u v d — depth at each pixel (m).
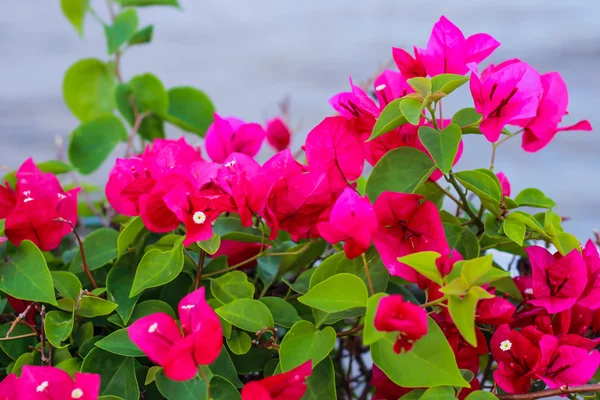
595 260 0.97
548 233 0.98
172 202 0.95
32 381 0.89
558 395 0.93
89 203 1.28
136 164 1.00
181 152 1.02
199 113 1.37
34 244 0.97
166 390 0.92
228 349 0.98
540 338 0.94
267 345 0.95
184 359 0.89
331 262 0.96
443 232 0.94
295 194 0.97
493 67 0.98
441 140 0.95
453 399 0.91
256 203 0.96
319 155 0.99
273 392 0.88
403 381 0.91
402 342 0.89
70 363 0.96
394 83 1.01
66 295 0.98
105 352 0.95
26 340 1.00
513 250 1.04
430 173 0.96
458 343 0.96
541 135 1.00
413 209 0.95
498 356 0.95
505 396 0.94
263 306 0.95
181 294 1.01
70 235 1.24
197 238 0.95
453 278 0.91
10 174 1.14
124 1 1.42
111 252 1.02
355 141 0.98
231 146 1.08
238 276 0.98
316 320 0.94
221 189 0.98
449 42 0.99
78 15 1.43
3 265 0.97
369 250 0.97
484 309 0.94
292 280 1.06
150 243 1.04
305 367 0.88
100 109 1.45
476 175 0.99
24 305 1.01
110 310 0.97
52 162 1.19
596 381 0.99
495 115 0.97
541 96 0.99
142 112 1.33
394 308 0.88
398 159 0.97
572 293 0.95
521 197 1.02
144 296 1.01
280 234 1.08
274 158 0.98
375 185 0.97
